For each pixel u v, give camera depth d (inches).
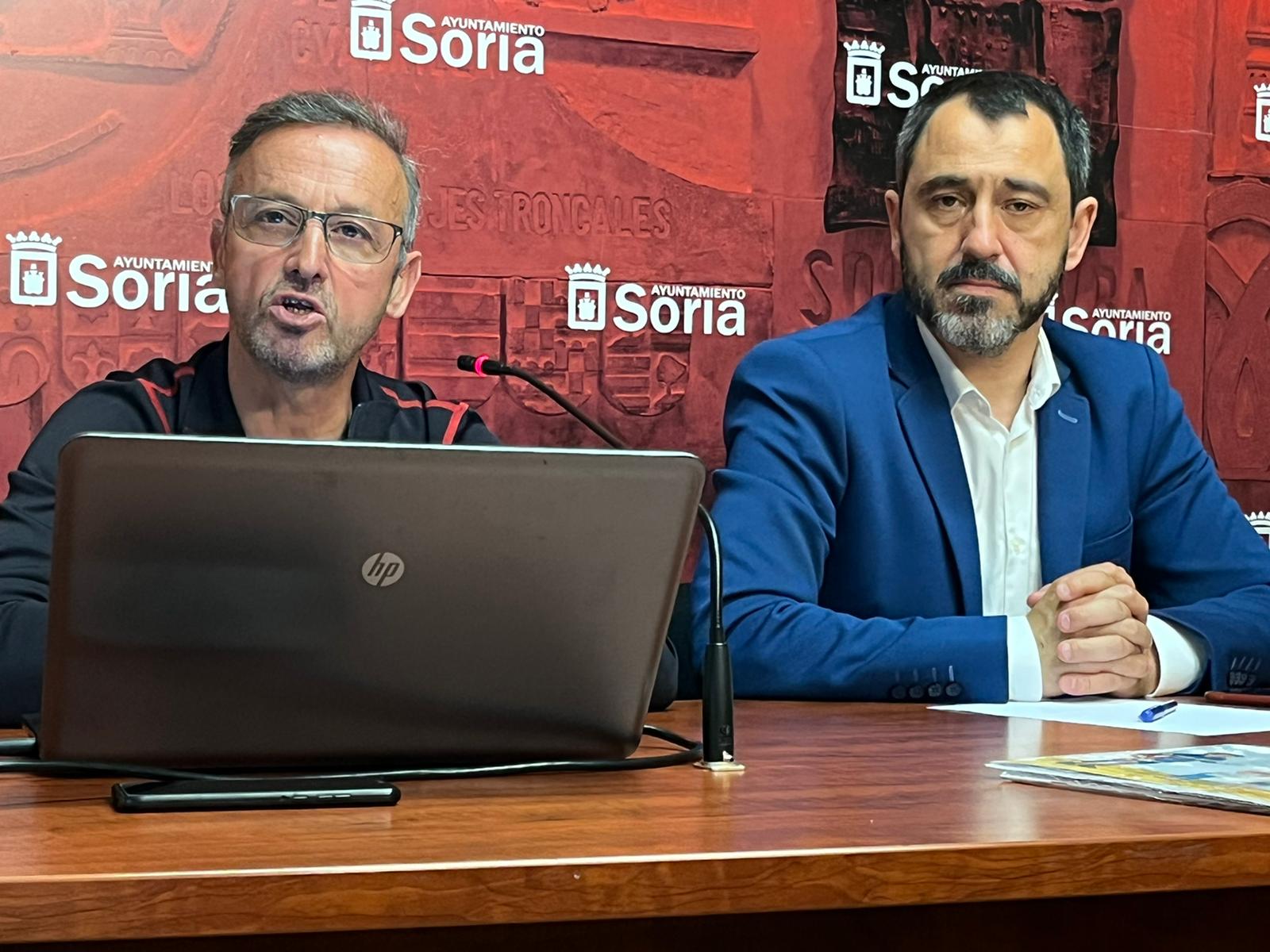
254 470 37.9
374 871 30.1
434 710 41.9
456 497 39.6
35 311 94.0
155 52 95.9
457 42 102.0
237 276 76.2
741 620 73.4
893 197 90.8
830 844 33.2
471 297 102.4
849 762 47.0
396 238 78.4
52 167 94.1
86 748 39.8
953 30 113.7
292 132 76.8
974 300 84.0
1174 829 35.5
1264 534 121.9
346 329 76.8
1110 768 42.5
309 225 75.7
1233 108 121.0
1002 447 87.4
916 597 83.2
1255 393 122.0
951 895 33.1
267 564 38.9
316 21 99.0
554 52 104.1
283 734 41.0
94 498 36.8
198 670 39.4
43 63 93.9
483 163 102.6
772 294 109.6
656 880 31.6
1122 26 118.0
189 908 29.3
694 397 107.8
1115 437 88.2
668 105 106.8
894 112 112.3
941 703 69.4
